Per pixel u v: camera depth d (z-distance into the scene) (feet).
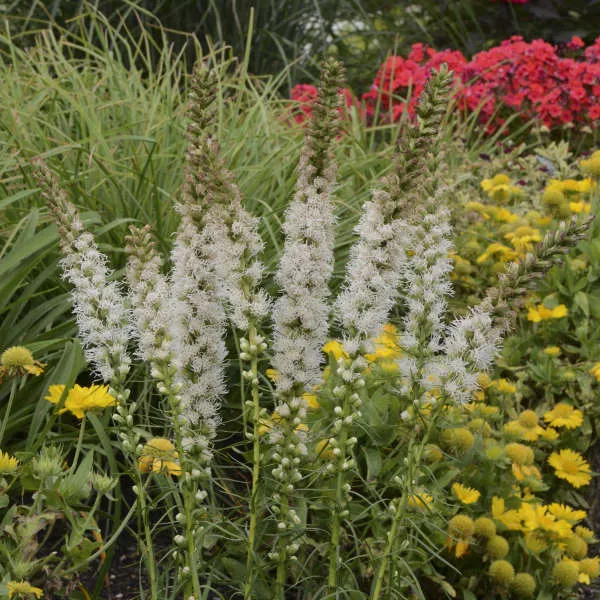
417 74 22.03
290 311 6.79
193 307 6.72
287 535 7.48
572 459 10.36
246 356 6.98
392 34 28.60
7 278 10.42
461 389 6.83
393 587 7.59
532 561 9.61
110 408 9.84
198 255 6.61
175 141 14.34
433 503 8.60
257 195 13.79
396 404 9.33
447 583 8.69
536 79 21.68
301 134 15.85
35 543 7.16
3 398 10.26
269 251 12.78
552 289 12.67
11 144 12.73
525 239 13.55
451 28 30.27
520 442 10.60
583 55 25.44
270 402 10.98
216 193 6.54
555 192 13.78
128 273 6.75
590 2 28.81
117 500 8.38
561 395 11.90
